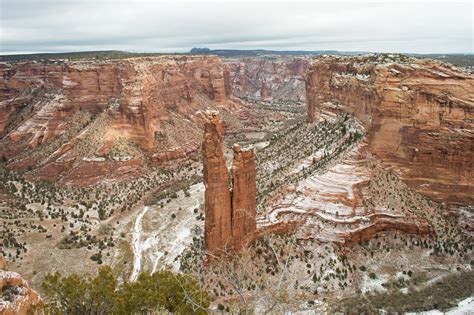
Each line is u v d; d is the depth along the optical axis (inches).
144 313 1261.1
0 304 988.6
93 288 1327.5
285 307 890.7
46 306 1126.4
